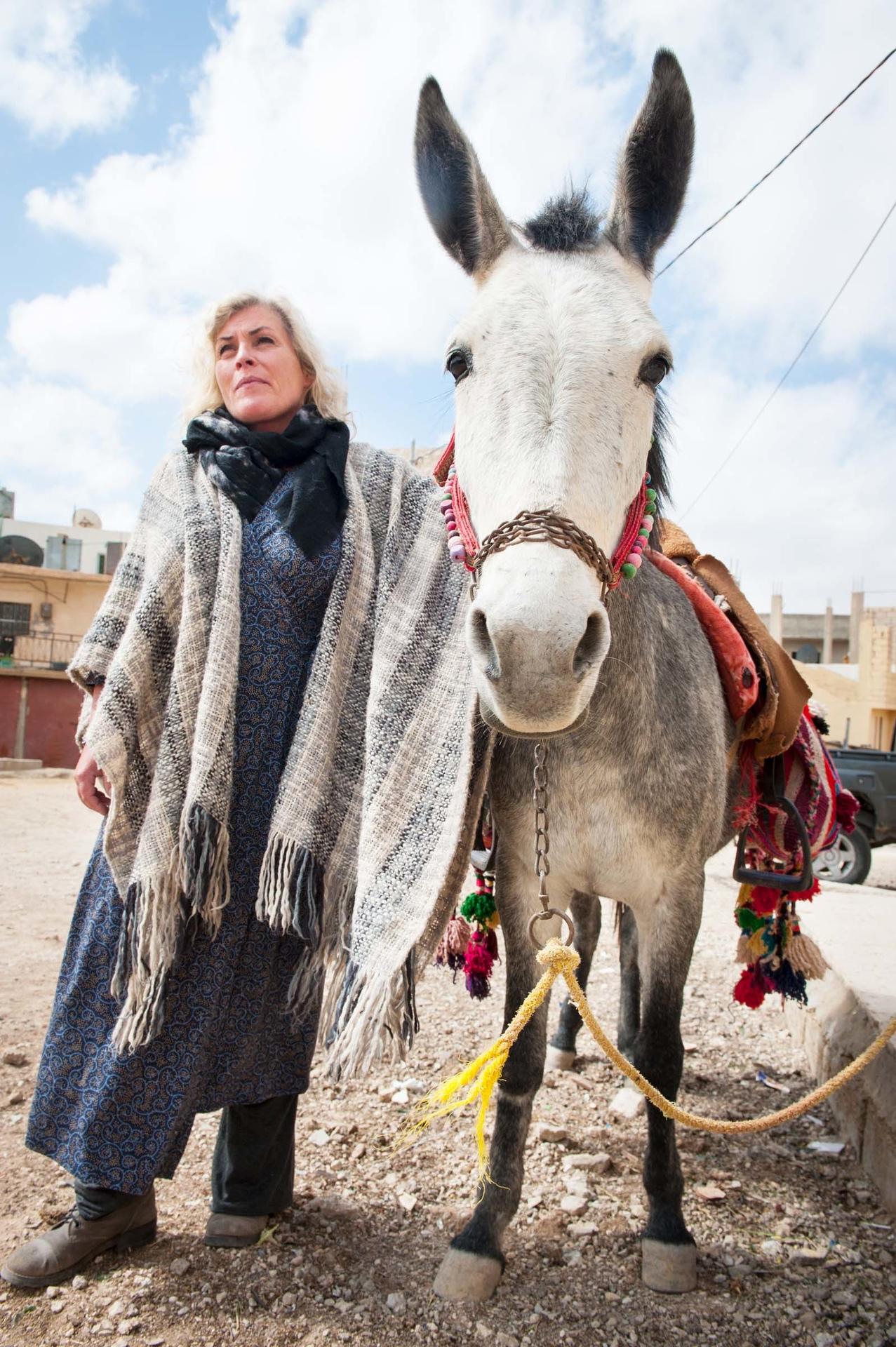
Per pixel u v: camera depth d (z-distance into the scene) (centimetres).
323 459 196
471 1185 230
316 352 208
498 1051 136
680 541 282
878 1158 239
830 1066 289
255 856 184
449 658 187
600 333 157
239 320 200
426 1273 194
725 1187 236
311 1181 229
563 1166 243
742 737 240
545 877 189
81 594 2720
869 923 405
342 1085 286
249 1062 186
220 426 196
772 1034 354
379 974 165
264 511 191
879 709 2570
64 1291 182
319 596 191
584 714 141
